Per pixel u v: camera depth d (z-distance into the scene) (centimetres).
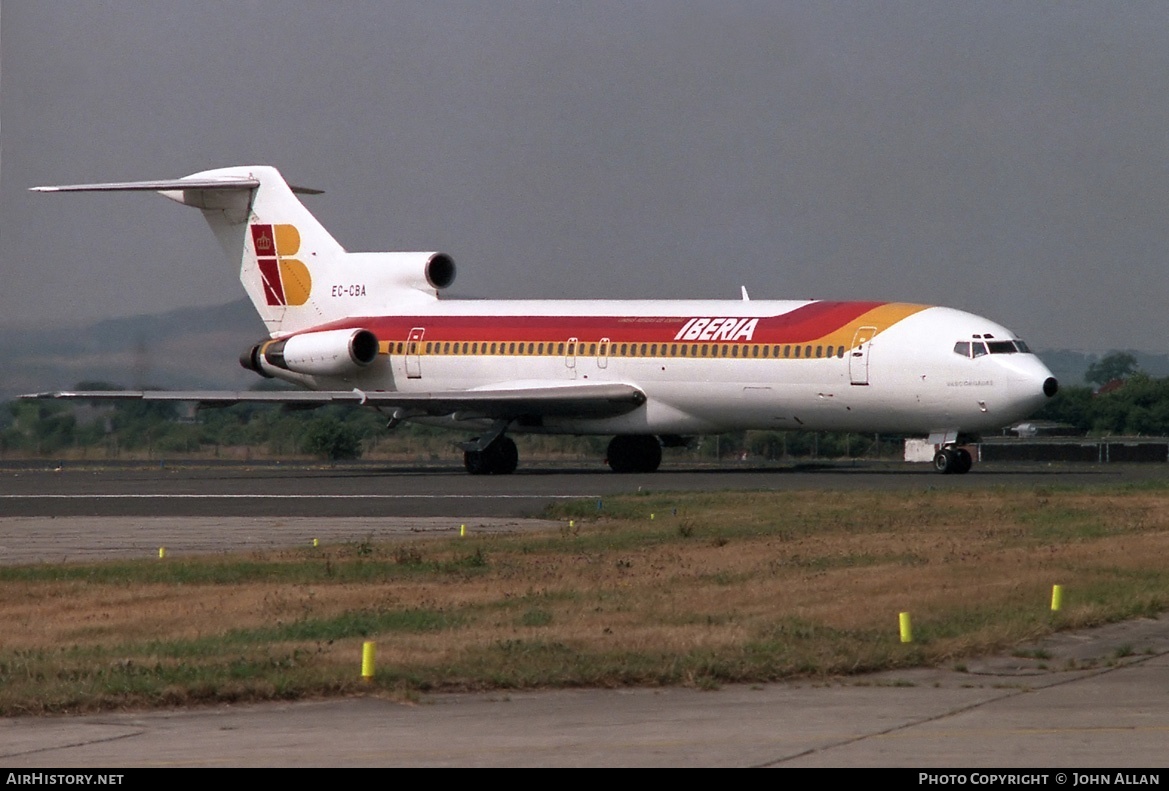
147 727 5131
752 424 19512
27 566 9975
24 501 16412
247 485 18875
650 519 13012
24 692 5541
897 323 18388
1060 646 6662
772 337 18975
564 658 6169
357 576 9300
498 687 5784
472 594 8375
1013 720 5097
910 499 14262
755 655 6212
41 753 4722
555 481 18812
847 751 4625
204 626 7412
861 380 18375
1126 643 6731
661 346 19750
